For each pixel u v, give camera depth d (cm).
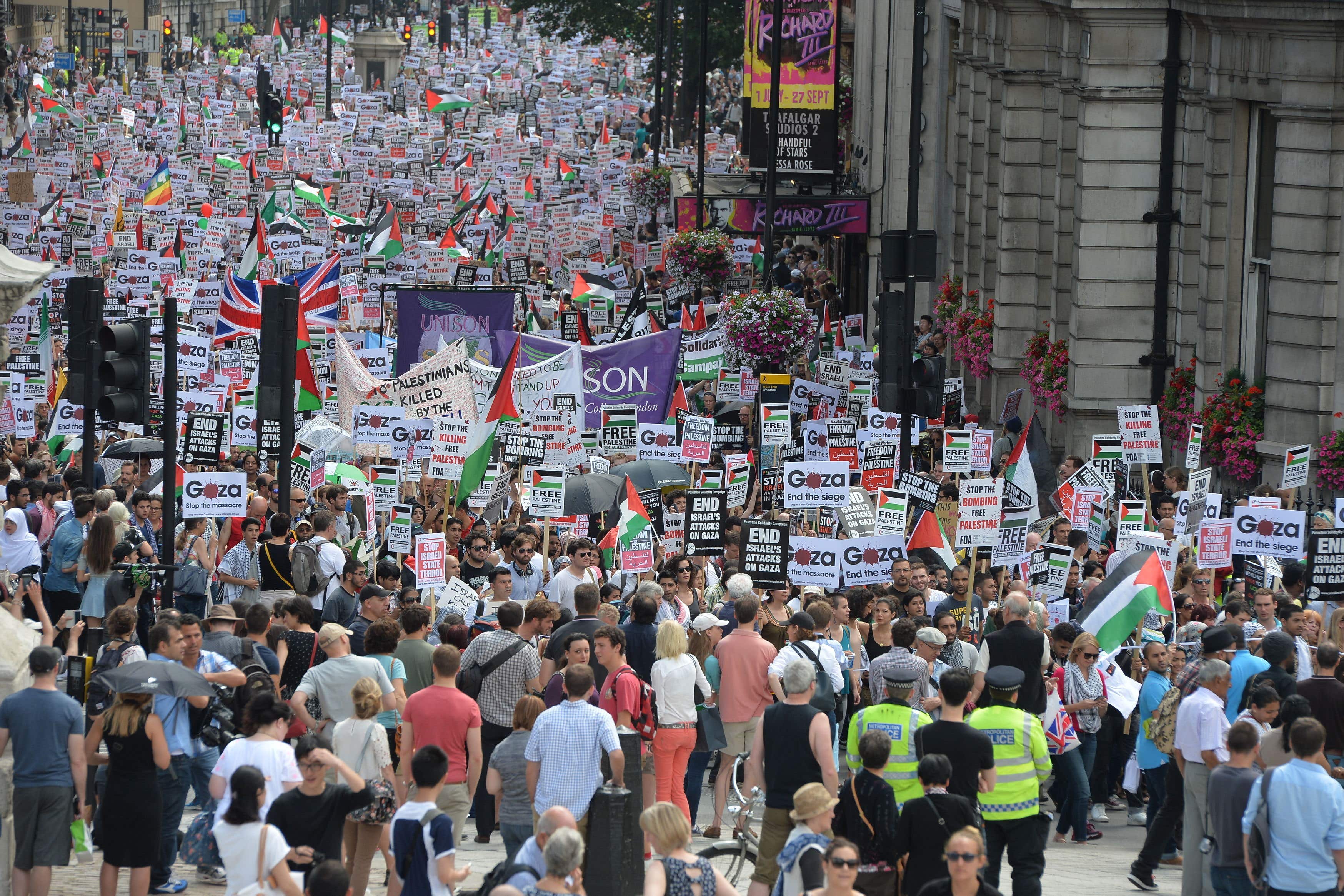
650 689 4084
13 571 5356
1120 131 8488
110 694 3800
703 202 12744
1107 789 5000
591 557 4966
